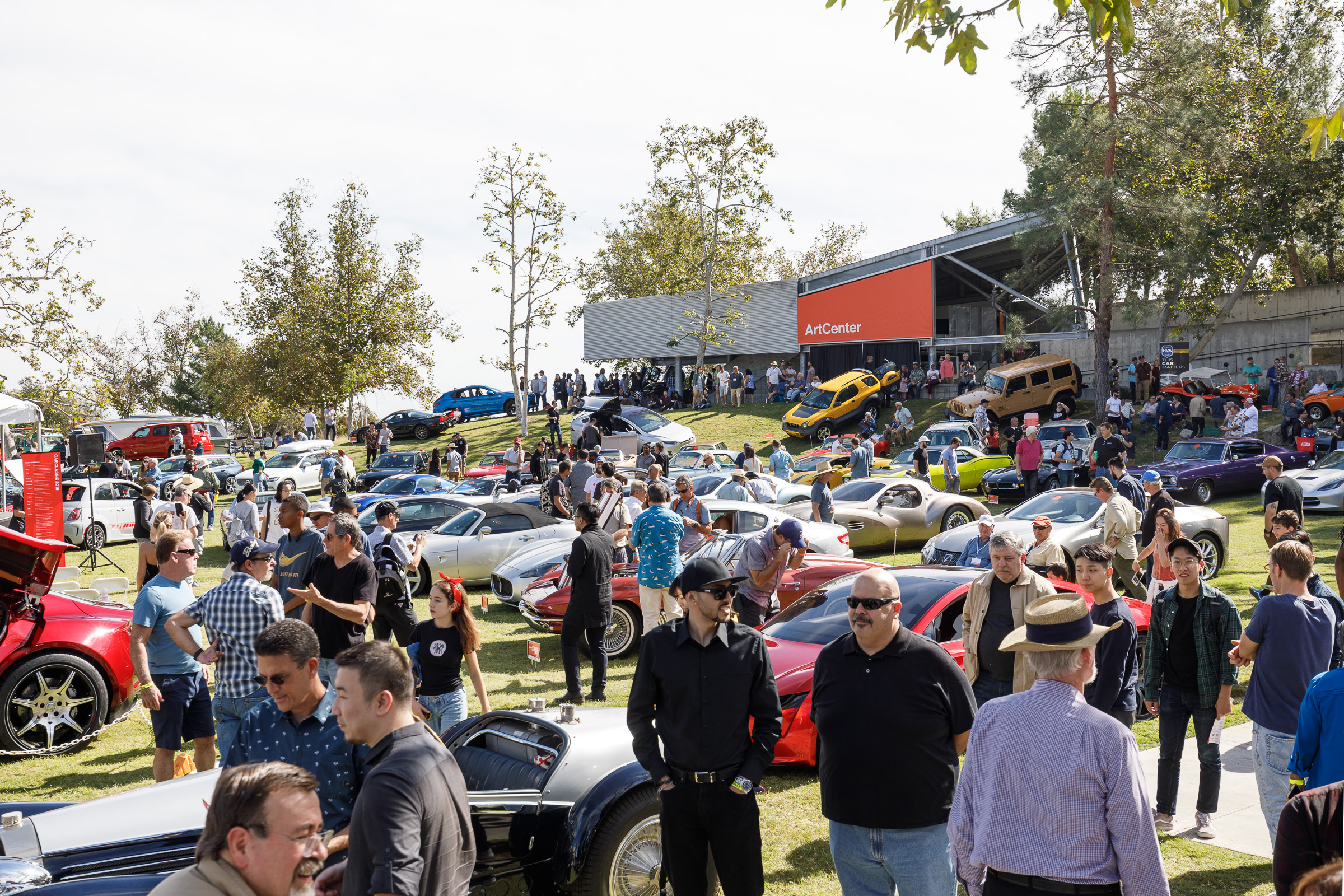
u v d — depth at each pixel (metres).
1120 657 5.60
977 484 24.23
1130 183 33.91
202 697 6.29
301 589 6.64
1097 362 33.81
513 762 4.78
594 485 15.88
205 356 72.12
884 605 3.81
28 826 4.00
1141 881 2.93
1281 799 4.73
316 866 2.48
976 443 26.73
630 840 4.57
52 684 7.67
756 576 8.99
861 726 3.85
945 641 7.21
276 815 2.40
